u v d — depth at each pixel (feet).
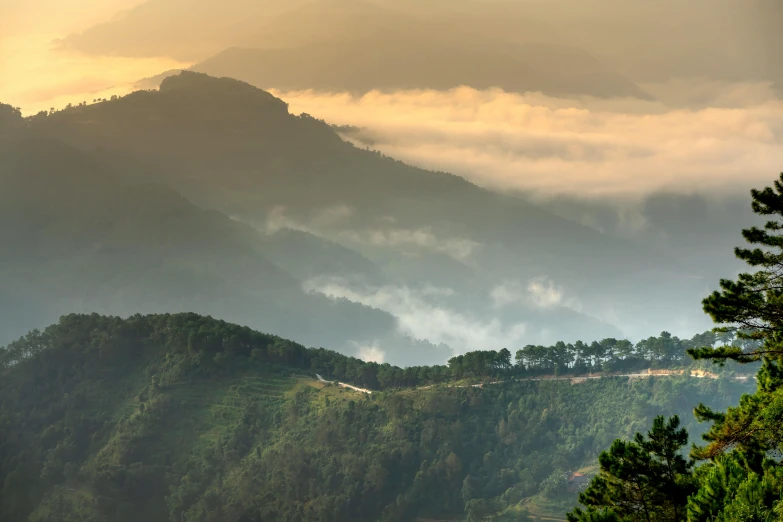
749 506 145.59
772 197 177.47
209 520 644.69
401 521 645.51
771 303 172.45
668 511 181.98
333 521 637.30
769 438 171.01
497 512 640.17
